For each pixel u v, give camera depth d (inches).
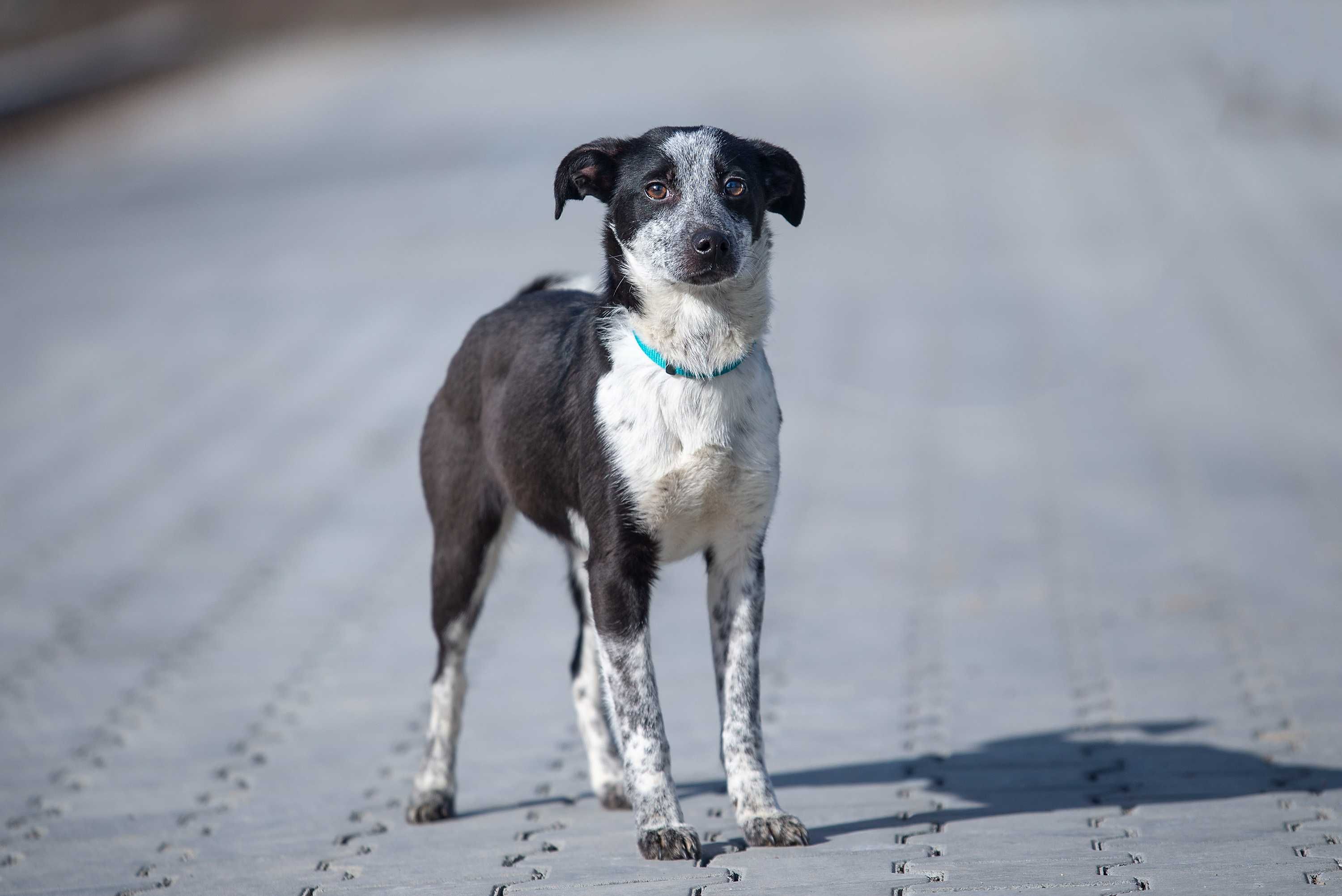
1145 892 187.0
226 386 662.5
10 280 888.3
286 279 848.3
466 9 2357.3
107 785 281.9
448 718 258.5
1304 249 799.1
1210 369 616.4
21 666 367.9
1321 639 336.2
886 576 411.2
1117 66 1434.5
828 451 546.6
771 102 1353.3
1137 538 432.5
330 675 352.5
